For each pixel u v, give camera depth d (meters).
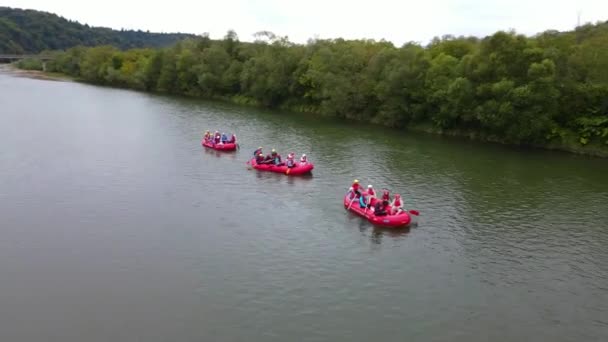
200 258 27.06
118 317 21.39
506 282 25.80
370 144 59.78
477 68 62.50
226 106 95.81
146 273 25.23
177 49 124.44
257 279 25.03
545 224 33.81
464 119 64.31
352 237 30.67
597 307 23.75
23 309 21.78
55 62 168.75
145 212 33.44
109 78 135.00
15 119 67.88
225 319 21.50
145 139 57.88
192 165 46.16
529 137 59.66
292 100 96.19
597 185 43.38
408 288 24.78
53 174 41.31
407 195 39.28
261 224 32.19
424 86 70.31
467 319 22.28
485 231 32.34
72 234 29.50
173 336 20.19
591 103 57.50
